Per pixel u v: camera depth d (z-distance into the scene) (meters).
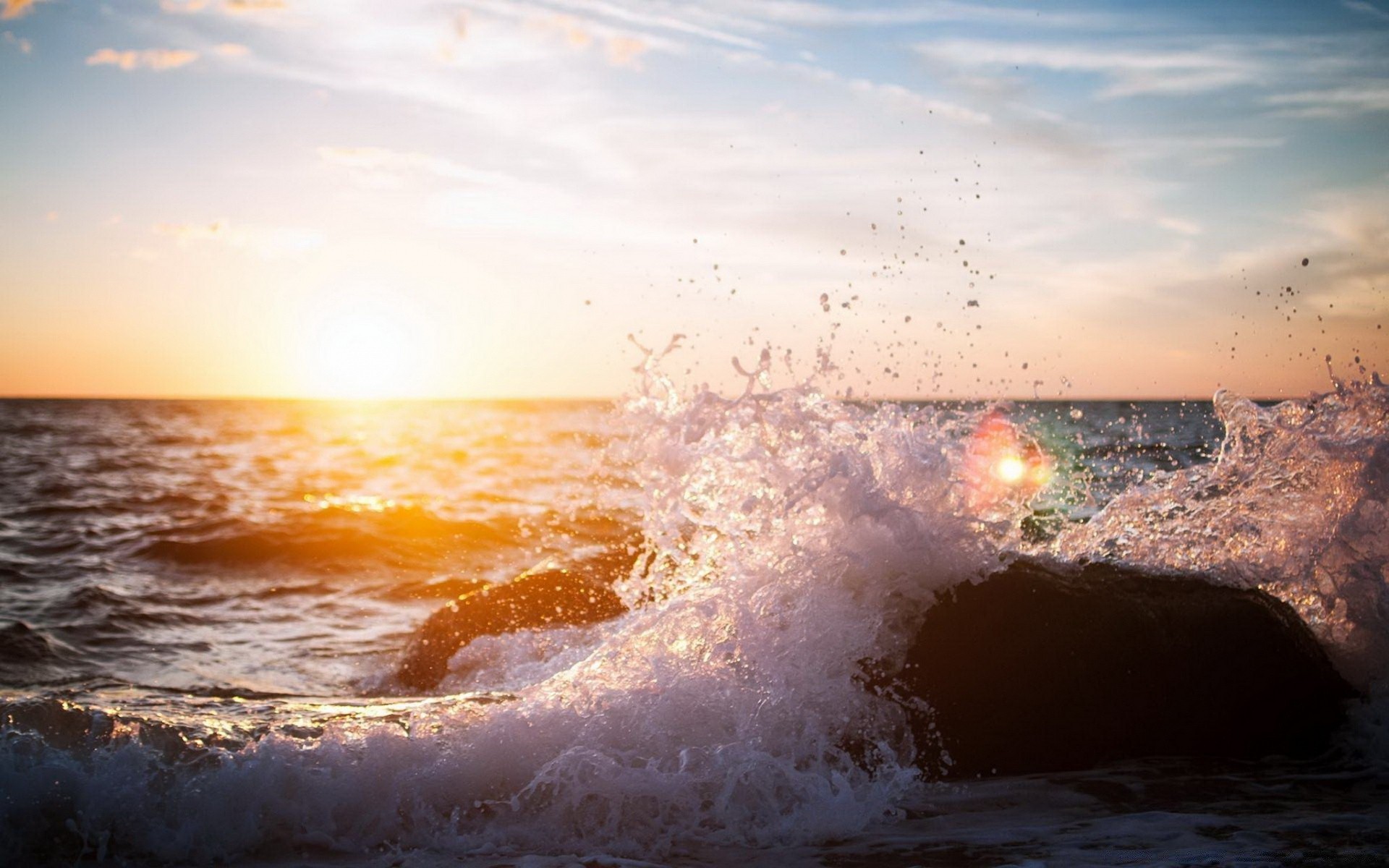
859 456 4.30
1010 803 3.30
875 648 3.91
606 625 5.98
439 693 5.44
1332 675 3.93
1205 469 4.90
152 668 6.42
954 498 4.26
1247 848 2.78
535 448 40.31
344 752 3.24
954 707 3.75
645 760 3.31
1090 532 4.79
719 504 4.62
